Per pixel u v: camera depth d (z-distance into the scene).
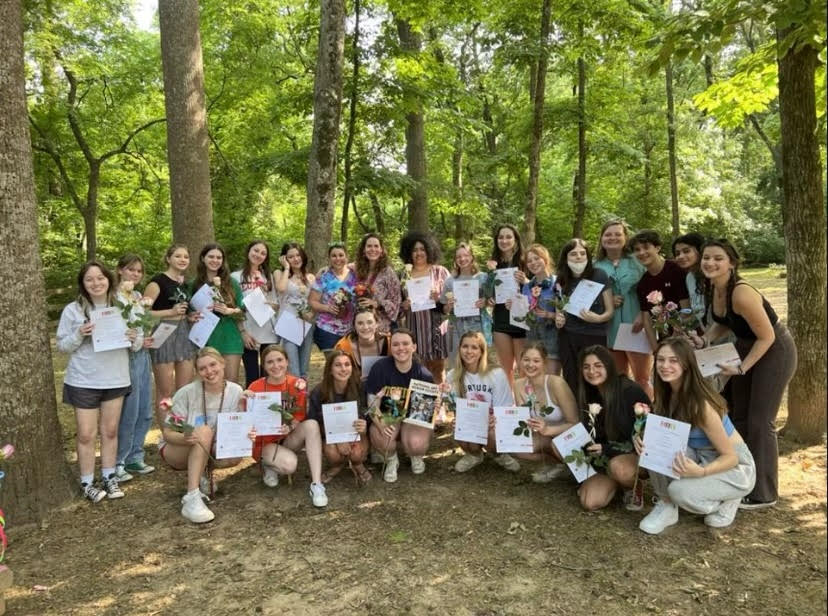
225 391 4.34
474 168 20.59
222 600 3.10
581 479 4.00
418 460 4.74
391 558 3.47
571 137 15.02
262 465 4.56
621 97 13.56
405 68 10.33
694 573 3.21
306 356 5.93
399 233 20.95
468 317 5.69
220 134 18.48
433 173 19.91
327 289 5.62
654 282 4.74
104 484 4.40
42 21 13.92
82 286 4.25
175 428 4.02
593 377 4.03
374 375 4.69
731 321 3.90
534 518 3.92
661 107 19.81
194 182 8.10
